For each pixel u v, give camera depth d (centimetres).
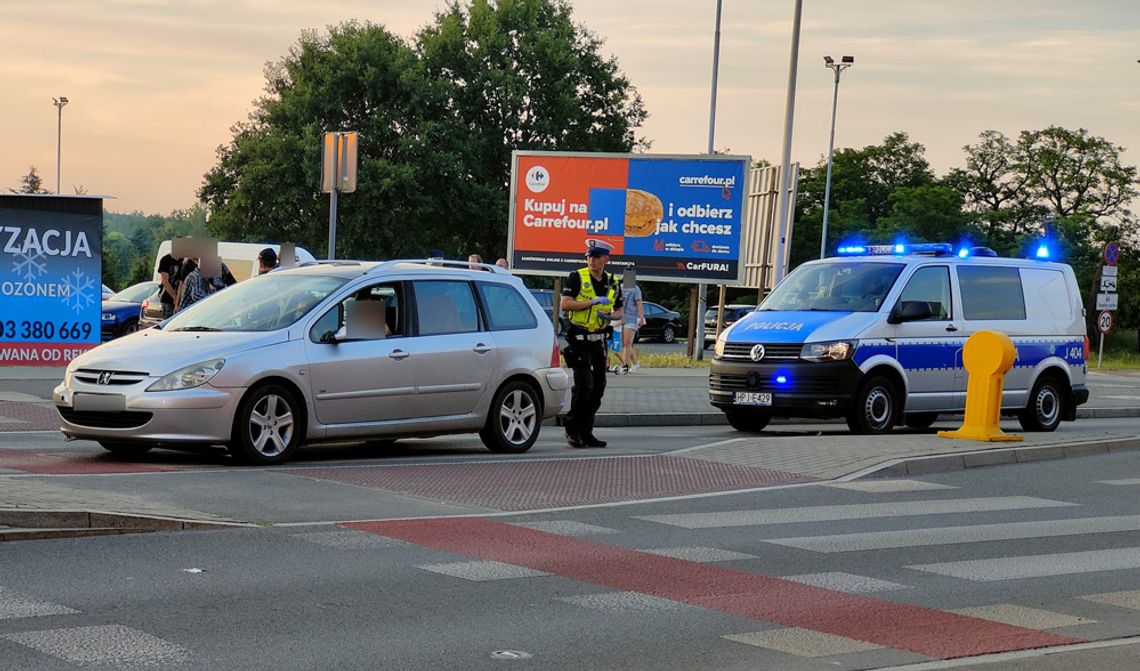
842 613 753
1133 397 2889
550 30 7012
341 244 6356
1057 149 8925
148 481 1111
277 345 1271
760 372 1728
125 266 8588
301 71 6644
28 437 1431
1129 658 668
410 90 6581
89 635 639
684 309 7331
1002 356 1594
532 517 1025
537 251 3291
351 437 1323
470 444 1541
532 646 657
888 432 1734
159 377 1218
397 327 1370
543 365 1491
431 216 6638
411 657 627
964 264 1834
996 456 1473
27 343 2186
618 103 7231
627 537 957
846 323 1723
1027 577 874
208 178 6769
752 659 648
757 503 1136
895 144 9450
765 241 3169
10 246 2169
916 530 1032
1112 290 4578
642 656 646
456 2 7212
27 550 830
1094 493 1266
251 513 980
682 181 3206
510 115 6825
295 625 677
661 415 1922
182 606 706
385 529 944
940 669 638
